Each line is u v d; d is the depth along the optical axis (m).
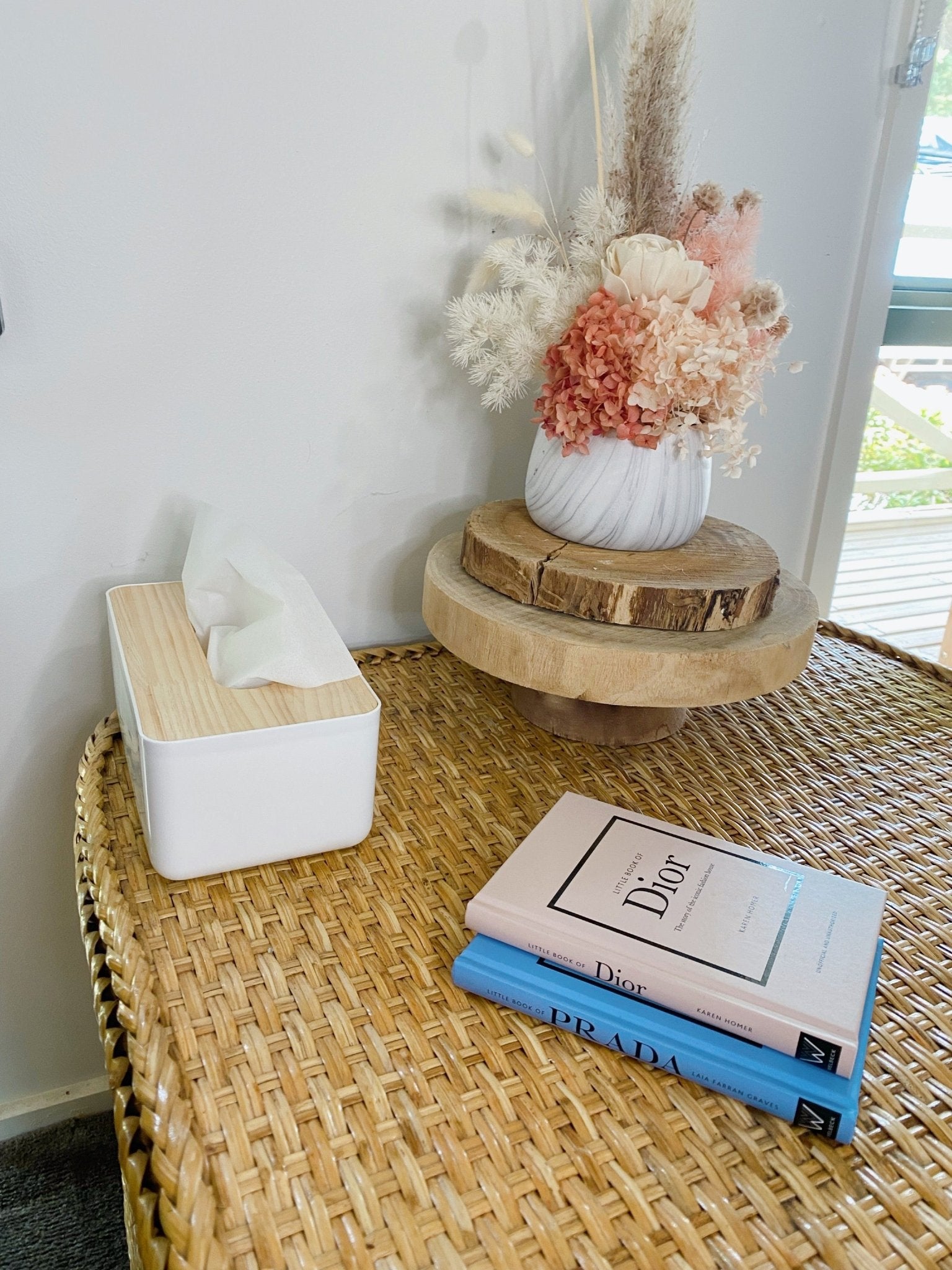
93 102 0.64
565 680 0.65
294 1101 0.45
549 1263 0.39
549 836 0.58
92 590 0.76
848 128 0.93
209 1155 0.42
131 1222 0.49
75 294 0.68
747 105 0.87
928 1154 0.45
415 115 0.74
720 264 0.69
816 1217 0.41
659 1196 0.42
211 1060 0.46
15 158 0.63
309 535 0.83
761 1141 0.45
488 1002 0.51
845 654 0.95
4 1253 0.83
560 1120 0.45
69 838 0.83
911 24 0.90
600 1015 0.48
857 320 1.01
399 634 0.92
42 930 0.85
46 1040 0.90
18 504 0.71
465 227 0.79
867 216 0.98
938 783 0.73
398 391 0.82
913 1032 0.51
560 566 0.69
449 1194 0.41
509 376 0.73
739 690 0.66
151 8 0.63
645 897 0.52
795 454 1.06
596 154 0.80
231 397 0.75
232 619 0.66
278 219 0.72
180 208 0.69
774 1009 0.45
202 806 0.54
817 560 1.13
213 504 0.78
